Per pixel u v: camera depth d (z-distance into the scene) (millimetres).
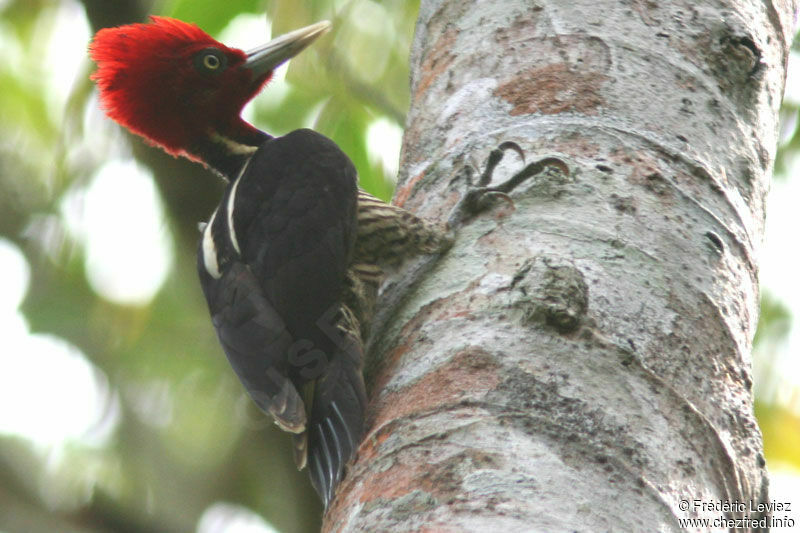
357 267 7020
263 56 8938
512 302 5566
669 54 6809
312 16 11133
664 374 5305
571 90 6734
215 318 6996
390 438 5258
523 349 5320
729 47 6902
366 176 11367
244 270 6969
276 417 6176
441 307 5945
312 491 13062
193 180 11352
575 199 6105
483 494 4691
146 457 13633
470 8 7754
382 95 11773
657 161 6273
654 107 6559
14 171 14438
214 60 8781
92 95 12109
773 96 7199
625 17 7000
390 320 6387
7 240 13883
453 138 7066
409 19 12016
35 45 14578
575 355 5273
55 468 13562
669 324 5523
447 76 7492
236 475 13516
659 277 5715
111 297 13664
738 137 6668
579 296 5453
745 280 6074
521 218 6156
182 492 13469
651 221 5961
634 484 4797
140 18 11508
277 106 11883
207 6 10305
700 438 5148
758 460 5355
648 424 5090
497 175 6492
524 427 4973
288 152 7465
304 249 6840
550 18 7195
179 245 12234
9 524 12992
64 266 13742
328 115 11398
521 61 7098
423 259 6426
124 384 13797
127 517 13336
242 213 7227
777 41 7469
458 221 6473
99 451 13672
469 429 5016
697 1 7086
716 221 6113
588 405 5074
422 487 4852
